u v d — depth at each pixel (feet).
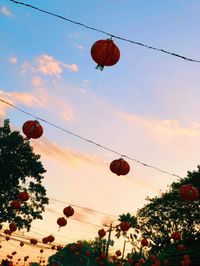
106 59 19.39
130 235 137.90
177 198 122.72
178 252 66.54
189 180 118.52
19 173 111.65
